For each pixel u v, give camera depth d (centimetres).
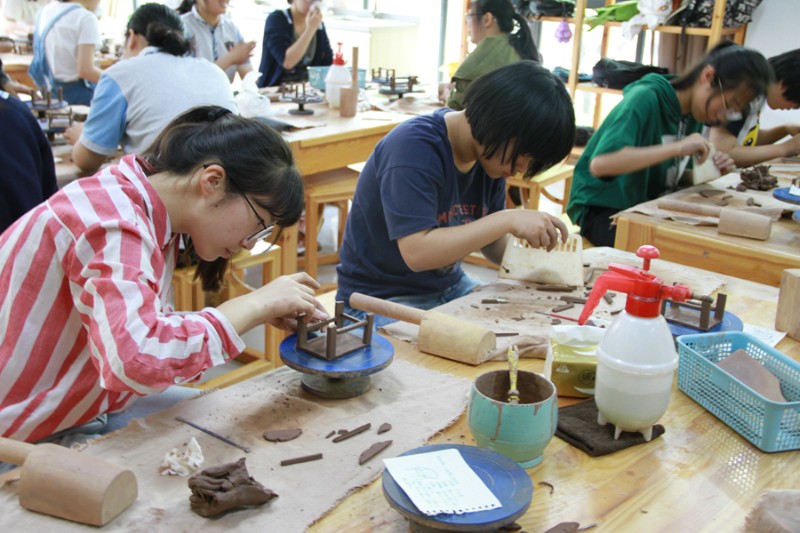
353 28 615
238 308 114
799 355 137
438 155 169
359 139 320
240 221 117
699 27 416
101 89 257
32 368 115
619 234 220
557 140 149
